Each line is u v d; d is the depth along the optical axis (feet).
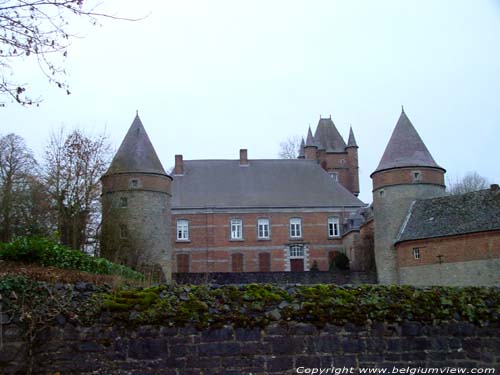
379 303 36.27
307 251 187.01
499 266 114.42
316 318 35.04
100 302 33.73
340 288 36.91
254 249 186.19
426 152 148.36
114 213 135.03
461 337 36.70
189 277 141.08
